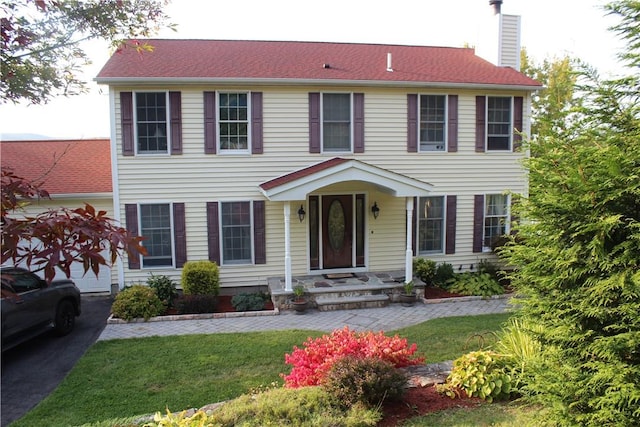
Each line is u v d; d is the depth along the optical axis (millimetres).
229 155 11867
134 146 11438
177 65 12016
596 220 3971
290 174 11859
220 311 10695
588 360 4156
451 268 12844
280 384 6512
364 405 4469
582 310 4000
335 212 12789
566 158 4293
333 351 5598
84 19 3830
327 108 12375
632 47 4164
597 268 4008
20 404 6121
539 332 4473
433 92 12758
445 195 13156
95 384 6566
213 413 4363
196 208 11859
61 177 12852
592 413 3889
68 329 9211
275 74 11891
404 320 9914
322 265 12844
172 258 11906
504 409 4684
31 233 2486
